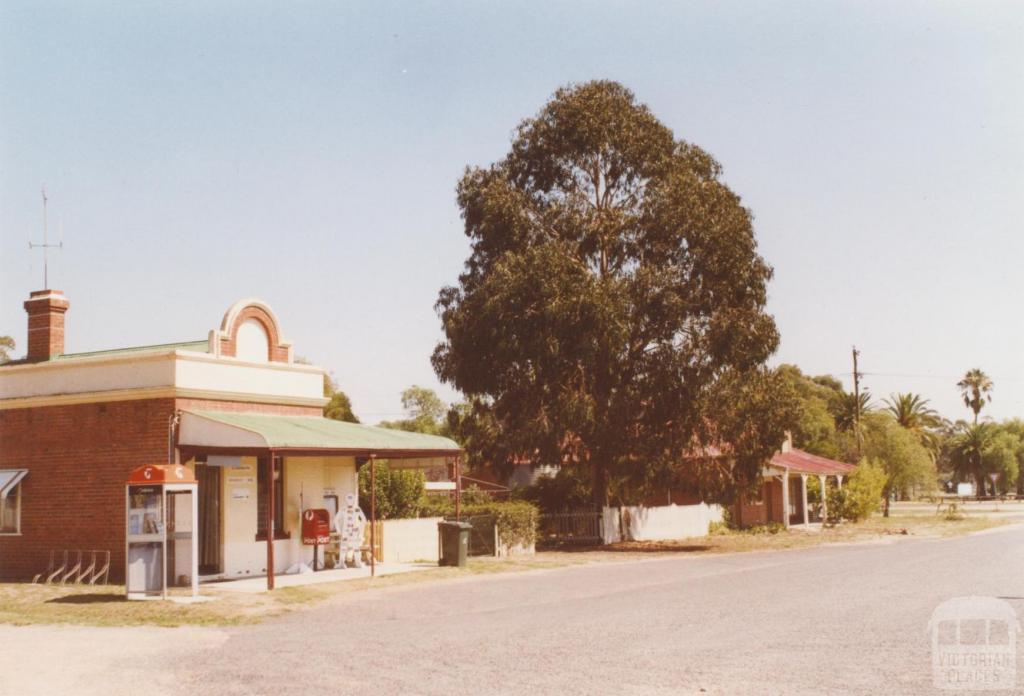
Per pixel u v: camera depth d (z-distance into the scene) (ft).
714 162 124.77
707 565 87.86
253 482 77.25
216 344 77.41
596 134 115.96
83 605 60.90
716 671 34.78
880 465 203.62
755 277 113.80
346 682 34.50
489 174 119.24
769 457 116.47
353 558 83.30
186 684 34.76
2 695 33.17
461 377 115.14
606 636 43.96
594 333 105.50
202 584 70.23
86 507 75.51
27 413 79.15
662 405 111.55
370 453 76.23
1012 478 393.29
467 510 103.71
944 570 73.82
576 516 123.03
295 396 84.84
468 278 119.65
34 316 86.53
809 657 37.17
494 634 45.68
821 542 123.65
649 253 115.03
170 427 71.87
